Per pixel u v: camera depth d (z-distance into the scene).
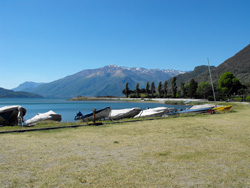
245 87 106.44
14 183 5.46
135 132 13.09
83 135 12.07
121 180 5.70
